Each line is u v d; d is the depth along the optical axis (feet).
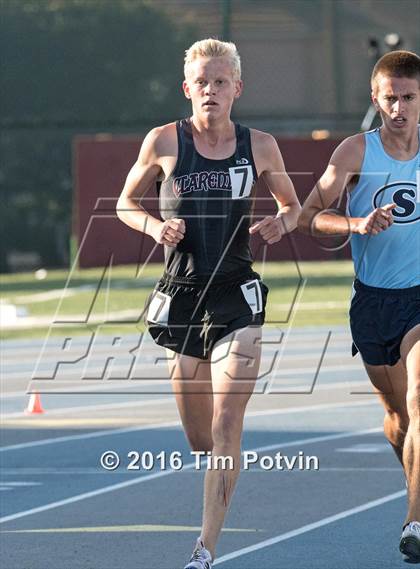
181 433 80.53
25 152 334.65
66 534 54.13
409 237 48.44
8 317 160.86
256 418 86.79
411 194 48.32
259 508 58.75
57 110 333.01
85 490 63.67
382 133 48.42
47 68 332.80
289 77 281.74
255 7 283.38
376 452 72.74
